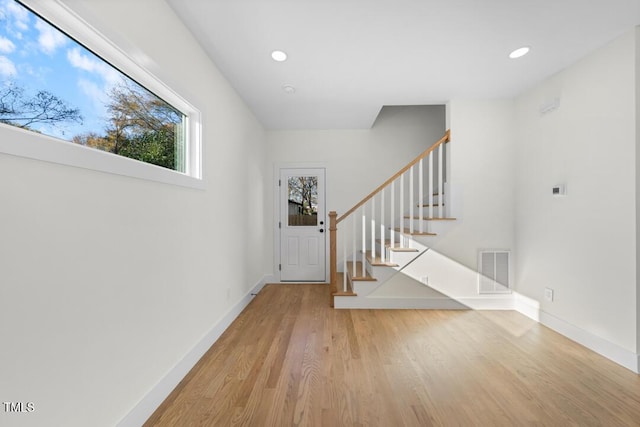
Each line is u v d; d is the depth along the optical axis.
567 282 2.72
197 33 2.17
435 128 4.79
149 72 1.62
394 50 2.42
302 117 4.17
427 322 3.11
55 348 1.11
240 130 3.41
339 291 3.81
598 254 2.41
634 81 2.13
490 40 2.28
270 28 2.12
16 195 0.97
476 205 3.49
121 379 1.45
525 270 3.29
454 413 1.71
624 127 2.20
